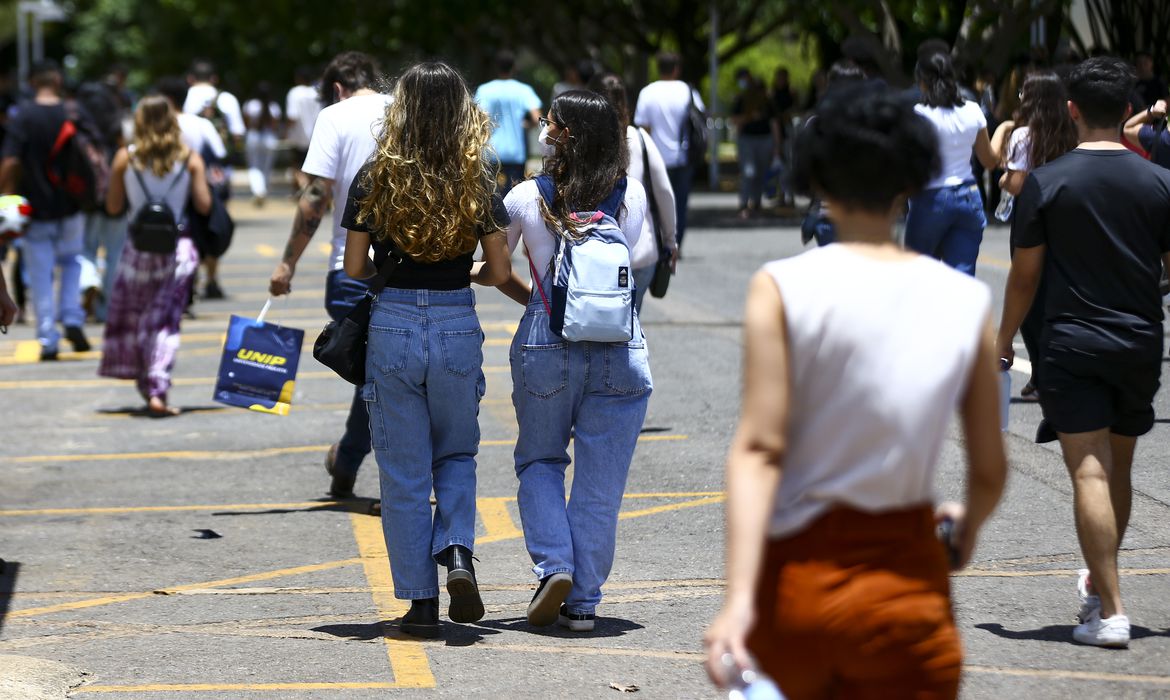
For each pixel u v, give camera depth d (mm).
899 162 7355
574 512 14094
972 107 21938
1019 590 15039
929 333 7281
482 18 95500
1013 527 17328
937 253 22438
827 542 7363
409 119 13453
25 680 12508
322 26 95250
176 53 140625
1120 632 13086
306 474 21438
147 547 17609
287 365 19031
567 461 14234
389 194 13422
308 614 14898
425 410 13969
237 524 18672
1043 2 51312
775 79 69000
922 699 7383
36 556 17234
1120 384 12812
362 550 17391
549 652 13531
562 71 99750
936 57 21891
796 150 7664
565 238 13719
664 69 37406
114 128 37594
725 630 6867
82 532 18344
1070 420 12922
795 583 7367
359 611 14992
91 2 165125
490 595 15555
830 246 7516
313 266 49594
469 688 12539
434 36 92312
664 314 35188
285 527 18484
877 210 7449
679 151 37312
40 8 127625
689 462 21297
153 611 15062
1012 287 13141
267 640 13977
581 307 13531
